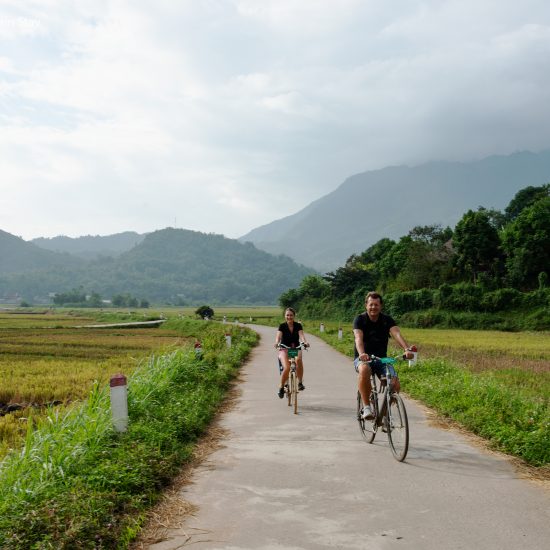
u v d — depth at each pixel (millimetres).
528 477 5613
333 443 7160
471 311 56688
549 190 83688
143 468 5508
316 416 9086
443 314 56594
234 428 8203
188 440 7355
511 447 6637
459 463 6141
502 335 41062
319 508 4734
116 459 5770
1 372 19109
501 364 18391
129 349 30531
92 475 5254
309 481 5512
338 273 79750
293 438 7480
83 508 4488
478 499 4926
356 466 6043
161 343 34469
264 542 4062
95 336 43500
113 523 4363
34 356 26766
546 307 52312
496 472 5781
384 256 85062
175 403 8977
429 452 6648
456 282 66625
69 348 31078
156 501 5004
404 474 5715
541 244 59531
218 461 6367
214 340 24375
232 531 4293
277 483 5469
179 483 5555
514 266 60188
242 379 14281
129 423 7340
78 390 15109
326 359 19875
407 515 4539
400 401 6254
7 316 107250
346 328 43469
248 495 5125
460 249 65062
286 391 10367
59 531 4117
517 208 85312
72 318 96938
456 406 9125
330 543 4012
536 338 36812
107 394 8234
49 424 7055
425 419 8742
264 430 8031
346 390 12125
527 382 13961
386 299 64625
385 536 4117
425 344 28625
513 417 7668
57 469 5406
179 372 12023
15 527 4102
